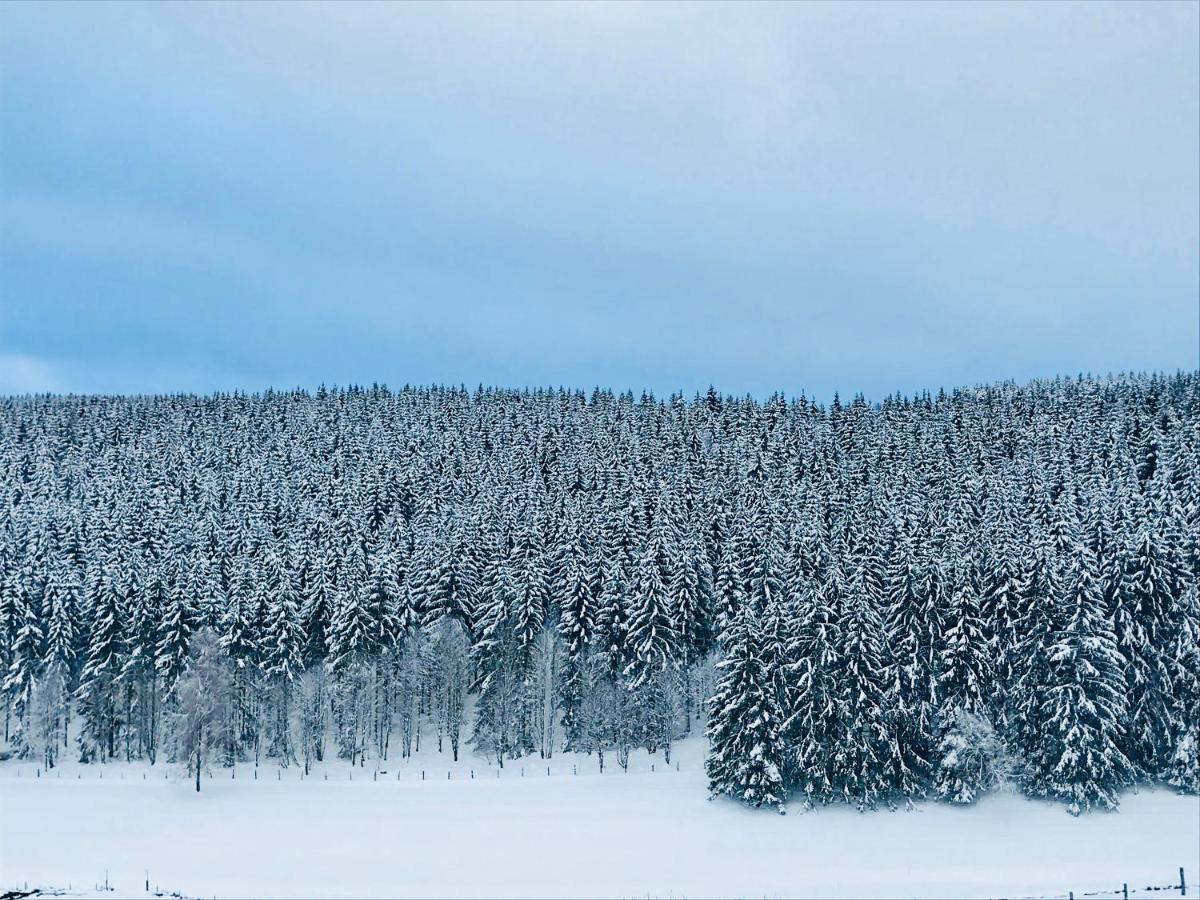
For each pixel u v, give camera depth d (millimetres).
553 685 77875
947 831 51031
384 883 44594
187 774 63688
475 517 89875
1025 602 57000
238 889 43750
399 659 75000
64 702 72375
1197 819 51062
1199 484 74188
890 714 54750
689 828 52531
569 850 49375
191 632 69562
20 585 72625
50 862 48531
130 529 93562
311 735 73312
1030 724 56188
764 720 55531
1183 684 55438
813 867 46125
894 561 72000
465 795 61281
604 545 84062
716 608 75688
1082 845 48062
